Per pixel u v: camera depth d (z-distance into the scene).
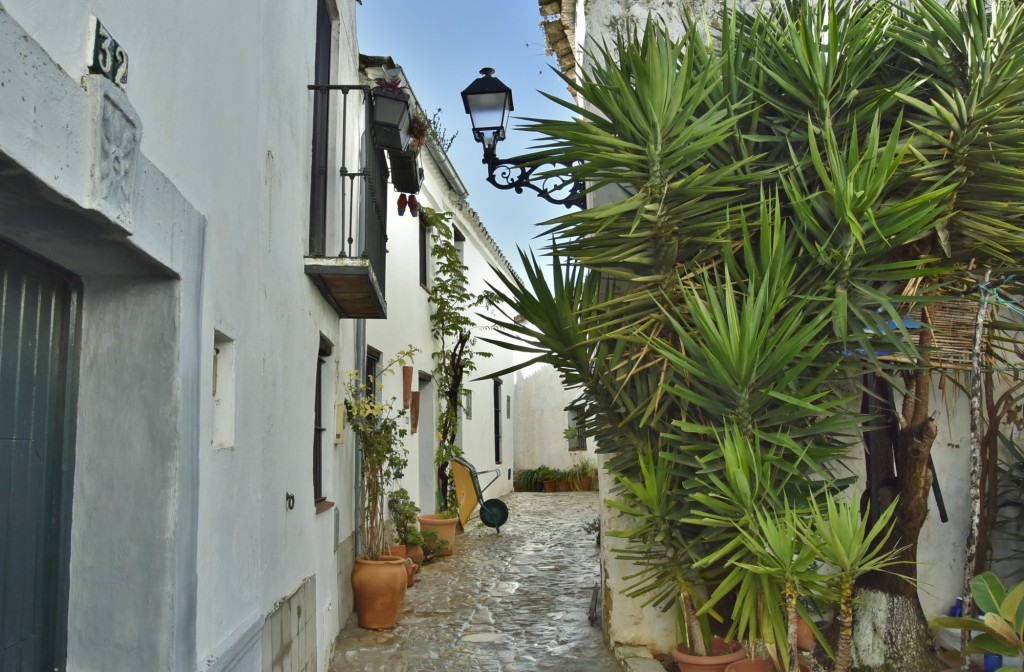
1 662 2.11
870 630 4.41
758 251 4.52
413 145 6.45
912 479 4.39
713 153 4.56
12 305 2.19
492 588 7.91
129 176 2.11
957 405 5.26
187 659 2.57
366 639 6.12
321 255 5.12
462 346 11.97
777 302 3.70
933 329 4.07
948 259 4.25
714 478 3.63
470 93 5.73
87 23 1.95
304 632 4.61
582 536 11.23
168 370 2.53
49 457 2.38
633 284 4.55
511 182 5.68
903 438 4.42
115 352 2.54
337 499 6.23
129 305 2.55
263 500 3.70
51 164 1.74
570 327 4.33
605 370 4.37
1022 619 2.99
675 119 4.21
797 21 4.91
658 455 4.19
